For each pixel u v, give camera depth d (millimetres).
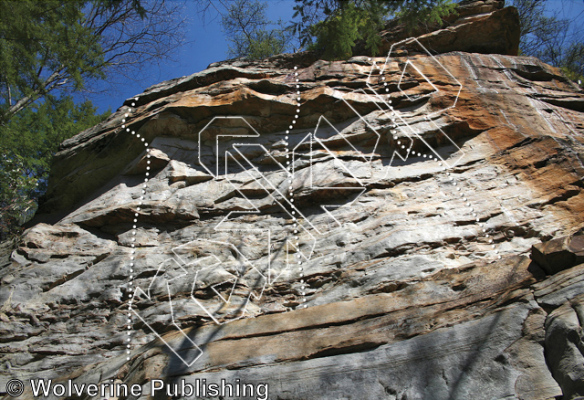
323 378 3311
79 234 5656
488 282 3592
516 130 5738
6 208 8133
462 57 7289
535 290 3338
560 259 3430
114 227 5754
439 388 3004
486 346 3119
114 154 7062
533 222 4332
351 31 5348
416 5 5172
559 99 6516
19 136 10891
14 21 5039
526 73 7055
